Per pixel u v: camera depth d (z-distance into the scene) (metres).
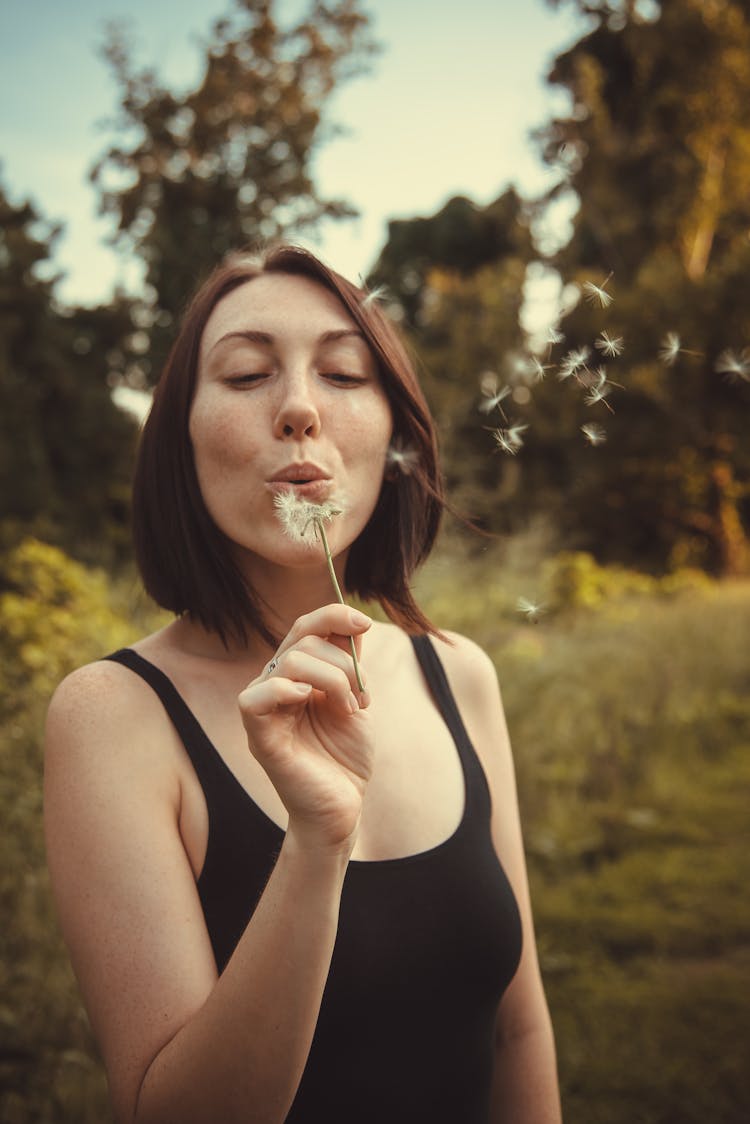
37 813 2.64
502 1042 1.25
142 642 1.11
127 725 0.99
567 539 15.92
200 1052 0.77
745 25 17.34
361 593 1.31
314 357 1.06
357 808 0.77
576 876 4.20
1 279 13.98
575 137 17.44
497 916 1.10
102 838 0.91
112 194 12.99
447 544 5.71
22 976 2.38
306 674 0.78
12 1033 2.24
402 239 23.52
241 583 1.10
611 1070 2.77
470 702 1.30
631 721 6.01
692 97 17.72
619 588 11.78
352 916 1.01
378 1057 1.00
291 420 1.00
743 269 14.70
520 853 1.29
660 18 17.61
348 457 1.07
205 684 1.07
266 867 0.98
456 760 1.19
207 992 0.86
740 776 5.82
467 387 16.41
